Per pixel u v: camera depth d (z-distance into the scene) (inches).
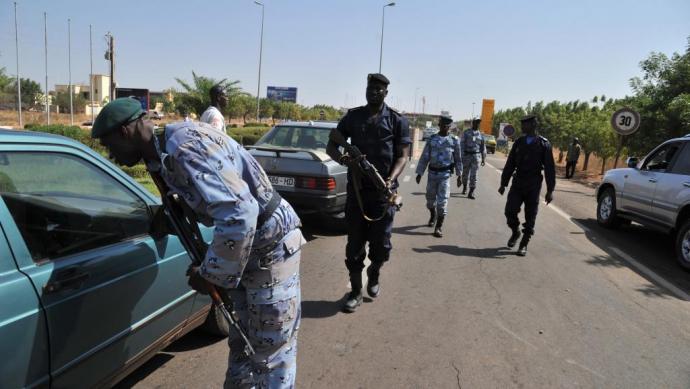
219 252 71.4
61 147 91.1
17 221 79.7
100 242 92.6
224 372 124.0
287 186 247.8
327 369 128.9
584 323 167.2
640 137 529.3
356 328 154.8
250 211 71.5
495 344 148.0
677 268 245.9
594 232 327.3
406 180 581.6
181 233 86.6
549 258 251.3
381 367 131.2
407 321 161.9
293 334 92.0
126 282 92.4
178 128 73.8
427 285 199.0
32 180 85.2
